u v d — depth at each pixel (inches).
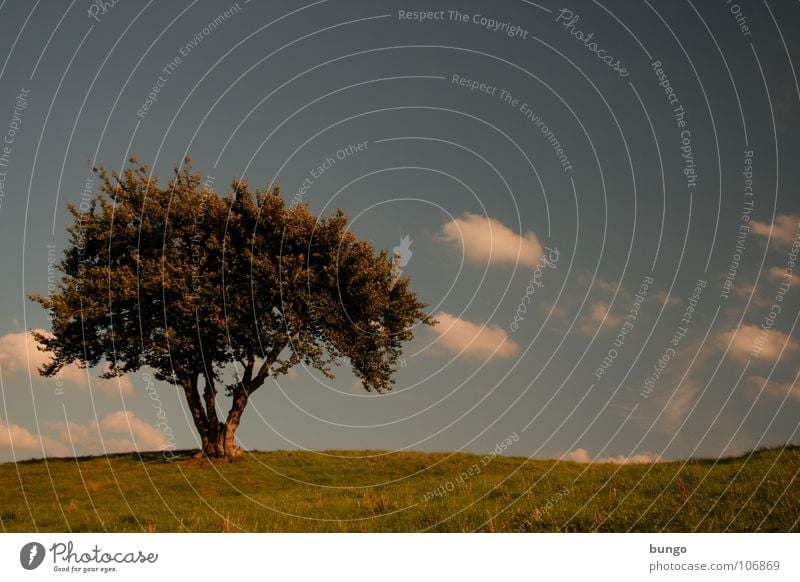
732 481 630.5
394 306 1416.1
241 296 1285.7
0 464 1344.7
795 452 735.1
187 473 1256.2
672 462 803.4
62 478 1211.2
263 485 1187.9
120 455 1438.2
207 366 1358.3
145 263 1267.2
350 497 909.2
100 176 1312.7
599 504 627.5
